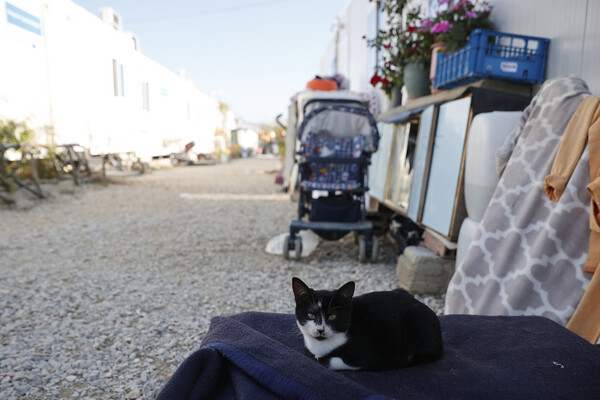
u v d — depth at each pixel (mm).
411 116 4656
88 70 10711
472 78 3836
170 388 1594
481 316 2279
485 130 3111
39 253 5172
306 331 1827
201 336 3012
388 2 5824
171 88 16531
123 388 2393
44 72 9508
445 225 3576
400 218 5328
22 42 8867
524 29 3920
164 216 7590
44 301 3633
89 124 10875
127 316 3355
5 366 2596
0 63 8367
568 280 2369
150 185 11938
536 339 1981
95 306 3541
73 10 10133
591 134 2383
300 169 5207
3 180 8094
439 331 1838
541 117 2777
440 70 4465
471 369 1741
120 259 4969
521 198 2740
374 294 1938
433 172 3959
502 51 3684
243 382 1611
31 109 9172
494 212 2828
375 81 6180
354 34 10883
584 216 2385
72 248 5426
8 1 8461
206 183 12914
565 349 1878
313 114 5008
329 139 5355
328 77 9836
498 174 3018
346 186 5000
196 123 20625
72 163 10258
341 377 1552
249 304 3609
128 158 14164
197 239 5957
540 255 2455
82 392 2350
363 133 5656
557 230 2428
